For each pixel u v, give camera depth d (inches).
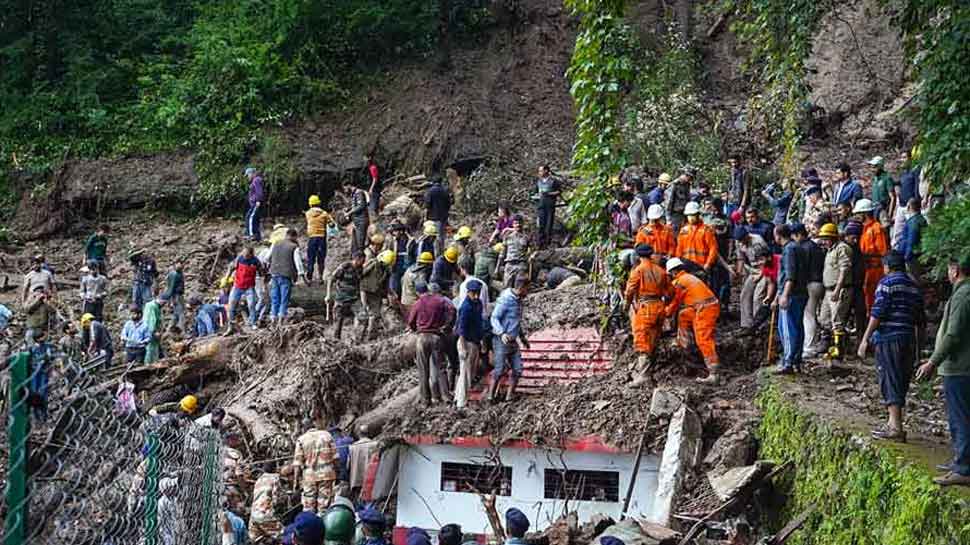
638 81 1169.4
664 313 652.1
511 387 678.5
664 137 1107.3
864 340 456.4
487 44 1423.5
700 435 602.2
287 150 1280.8
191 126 1321.4
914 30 602.5
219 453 374.9
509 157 1259.8
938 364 374.6
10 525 144.3
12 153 1305.4
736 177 906.1
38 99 1354.6
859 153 1141.7
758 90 1200.2
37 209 1242.0
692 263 688.4
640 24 1325.0
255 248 1144.8
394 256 849.5
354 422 725.9
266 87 1353.3
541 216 1027.3
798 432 526.9
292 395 741.3
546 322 781.9
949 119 534.0
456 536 414.3
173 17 1481.3
